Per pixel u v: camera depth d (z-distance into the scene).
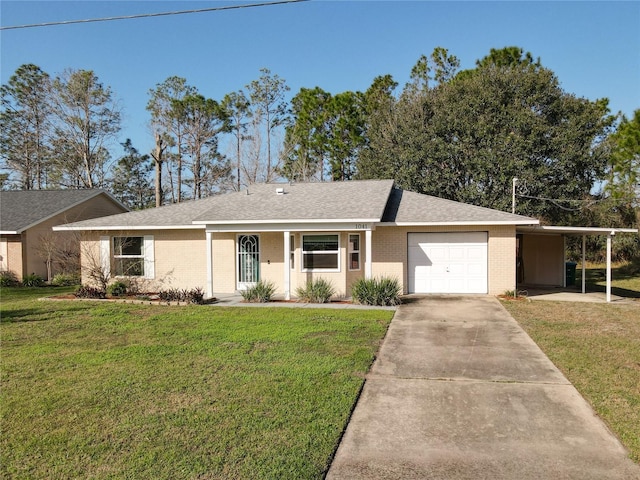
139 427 4.94
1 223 21.70
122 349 8.32
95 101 37.22
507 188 24.67
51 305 13.81
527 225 15.16
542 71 25.95
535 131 24.27
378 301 13.26
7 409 5.49
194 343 8.68
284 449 4.40
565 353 7.75
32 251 21.81
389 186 17.98
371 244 15.28
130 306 13.46
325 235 15.51
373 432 4.84
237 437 4.67
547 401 5.62
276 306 13.16
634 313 11.81
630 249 27.06
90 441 4.64
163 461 4.21
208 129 39.12
